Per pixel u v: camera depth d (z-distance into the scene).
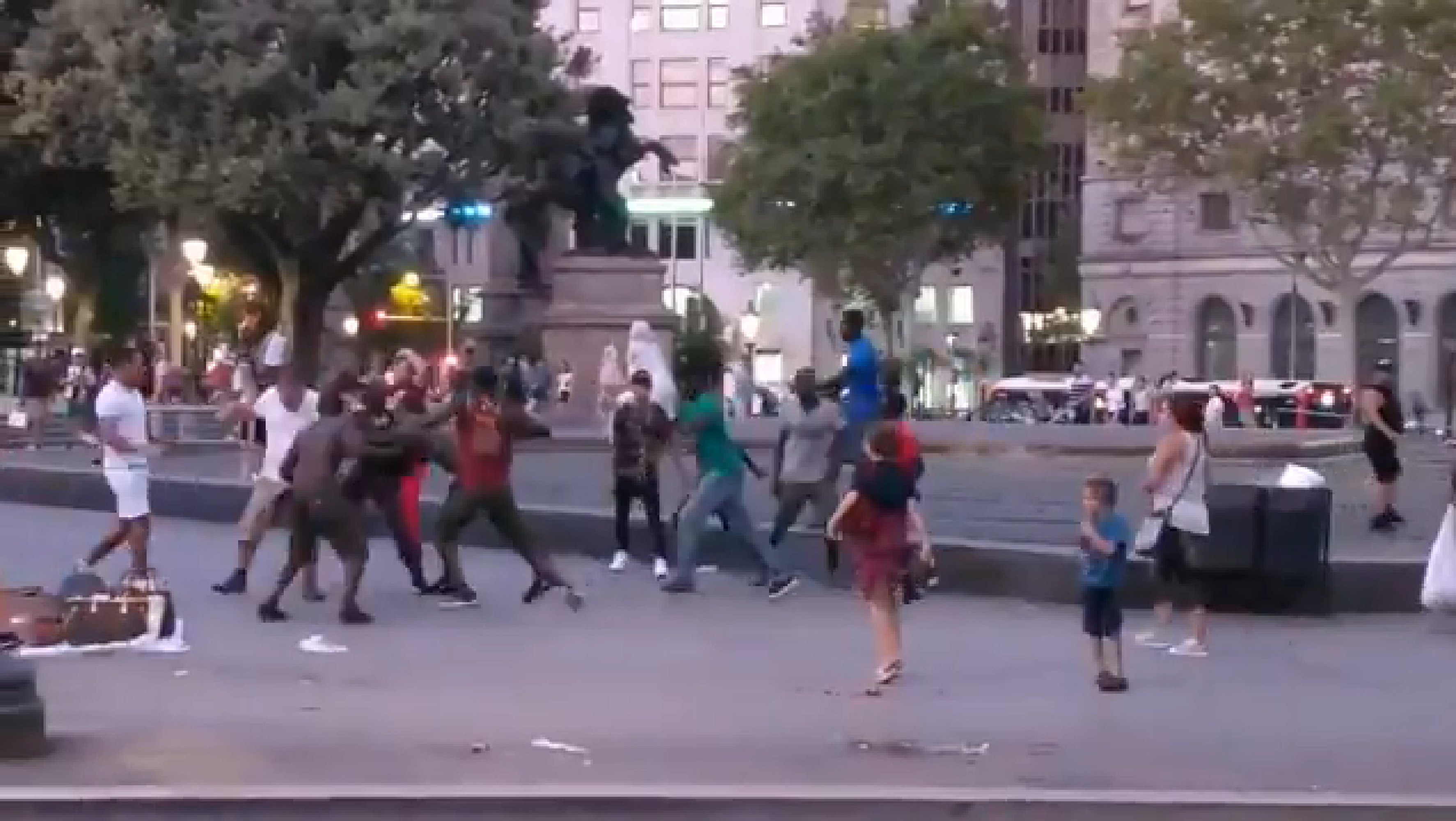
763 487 30.84
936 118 76.94
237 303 79.44
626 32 112.06
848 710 15.09
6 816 11.54
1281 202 62.91
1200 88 61.19
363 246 52.44
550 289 66.12
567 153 49.44
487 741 13.66
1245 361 92.81
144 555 19.80
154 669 16.59
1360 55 60.38
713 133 111.12
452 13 47.47
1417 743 13.92
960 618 20.41
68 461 37.31
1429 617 20.39
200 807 11.70
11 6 54.56
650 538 24.52
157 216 57.34
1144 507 25.94
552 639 18.75
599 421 42.06
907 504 16.14
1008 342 111.62
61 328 75.19
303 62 47.50
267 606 19.64
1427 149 60.91
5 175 55.25
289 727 14.08
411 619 19.97
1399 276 88.00
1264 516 20.39
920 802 11.91
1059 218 113.94
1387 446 26.77
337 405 19.75
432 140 49.19
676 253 111.25
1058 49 113.69
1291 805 11.92
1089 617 16.12
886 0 106.19
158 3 47.62
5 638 17.05
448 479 32.25
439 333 94.62
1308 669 17.34
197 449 42.03
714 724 14.42
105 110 47.59
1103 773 12.78
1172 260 95.69
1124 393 68.50
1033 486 30.84
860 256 78.56
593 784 12.22
